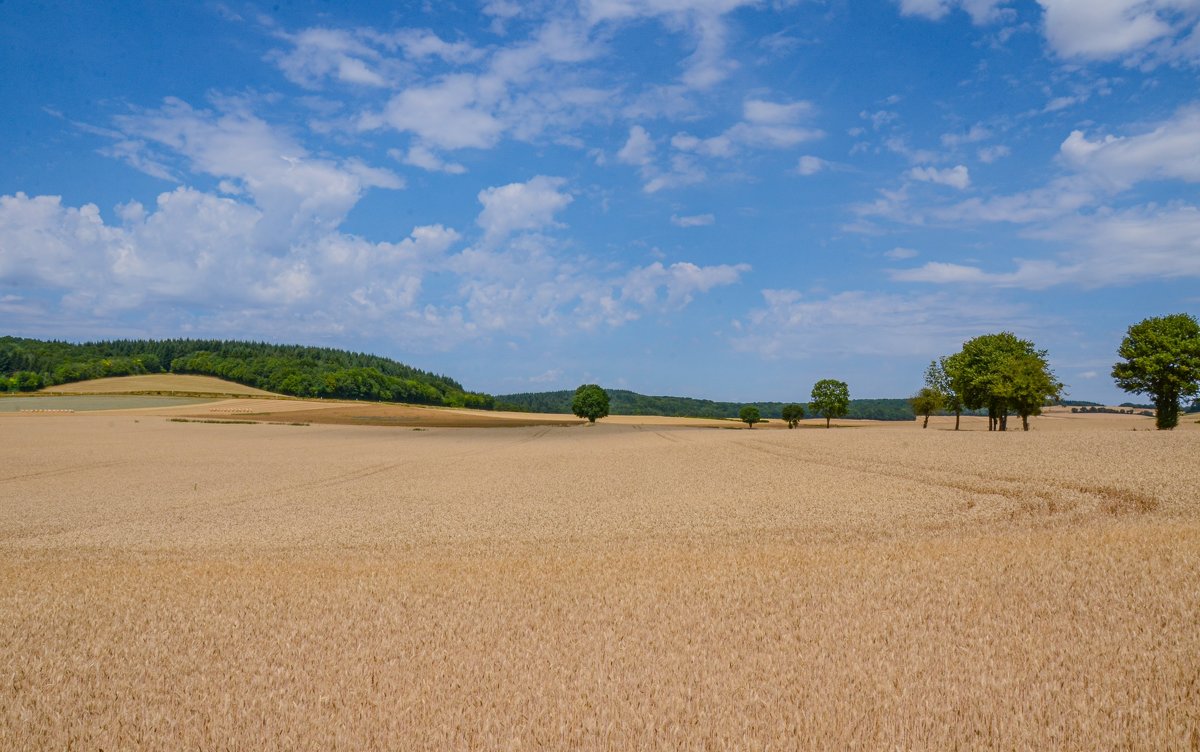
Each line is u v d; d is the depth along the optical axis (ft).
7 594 43.14
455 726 22.45
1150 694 22.66
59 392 455.22
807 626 31.50
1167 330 191.11
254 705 24.64
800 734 20.95
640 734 21.52
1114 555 41.65
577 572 44.60
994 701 22.70
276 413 361.51
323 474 139.44
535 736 21.54
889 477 107.45
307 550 67.62
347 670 27.91
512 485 117.70
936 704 22.61
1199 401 192.03
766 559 46.68
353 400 503.61
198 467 152.87
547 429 319.68
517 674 26.84
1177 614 30.76
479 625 33.42
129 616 36.86
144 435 244.22
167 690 26.66
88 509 97.09
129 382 499.10
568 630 32.35
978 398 226.79
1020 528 63.82
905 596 35.47
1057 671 24.84
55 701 25.89
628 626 32.71
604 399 389.60
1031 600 33.83
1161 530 49.32
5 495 111.45
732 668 26.78
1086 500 76.18
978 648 27.66
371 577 44.70
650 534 71.31
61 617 37.19
